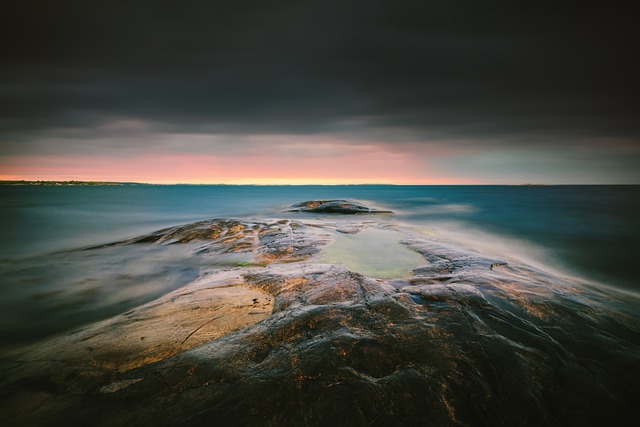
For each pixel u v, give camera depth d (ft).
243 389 13.61
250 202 173.27
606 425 12.33
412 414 12.33
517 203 143.33
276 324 19.12
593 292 26.48
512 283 26.76
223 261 42.83
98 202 171.53
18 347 24.18
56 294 34.19
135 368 15.84
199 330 20.44
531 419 12.45
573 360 15.96
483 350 16.24
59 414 13.15
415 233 61.36
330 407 12.53
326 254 43.55
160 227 87.56
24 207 142.41
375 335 17.44
